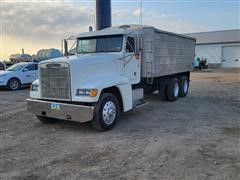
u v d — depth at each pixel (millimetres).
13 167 4574
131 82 8031
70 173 4285
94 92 6172
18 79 15781
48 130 6805
